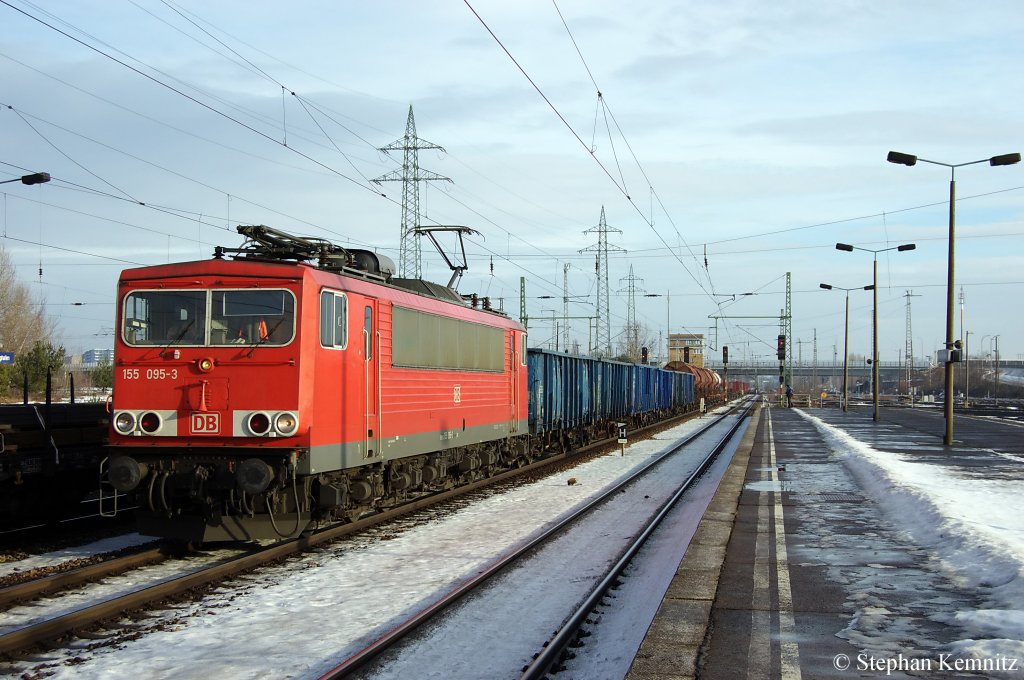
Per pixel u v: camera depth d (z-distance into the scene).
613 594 9.98
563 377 29.98
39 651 7.97
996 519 13.74
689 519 15.24
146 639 8.33
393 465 15.30
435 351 16.69
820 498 17.62
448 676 7.24
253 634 8.49
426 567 11.52
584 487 20.73
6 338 56.25
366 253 15.64
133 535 13.98
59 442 14.33
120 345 12.06
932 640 7.77
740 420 54.78
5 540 13.55
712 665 7.04
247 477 11.23
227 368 11.74
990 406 85.44
